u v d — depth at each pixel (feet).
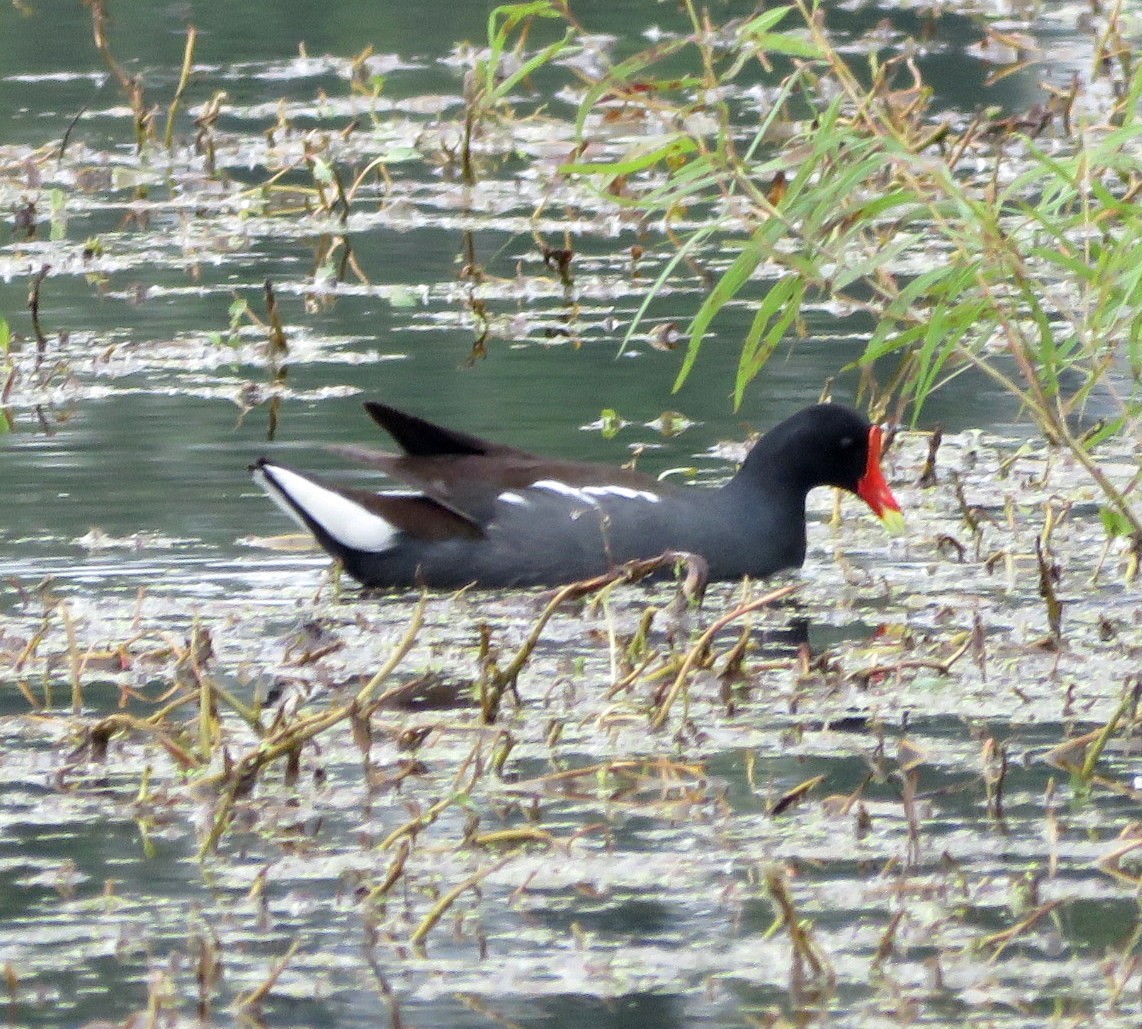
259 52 100.07
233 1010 24.38
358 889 27.78
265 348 59.11
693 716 34.58
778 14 37.19
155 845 29.35
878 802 30.73
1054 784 31.40
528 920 26.84
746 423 52.24
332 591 42.37
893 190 41.73
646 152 38.55
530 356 58.90
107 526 45.50
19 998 24.71
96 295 65.67
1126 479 49.32
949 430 54.24
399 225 74.49
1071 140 73.10
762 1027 23.85
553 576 42.80
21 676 36.76
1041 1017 23.99
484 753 32.65
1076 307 44.01
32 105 90.17
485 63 45.06
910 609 41.22
